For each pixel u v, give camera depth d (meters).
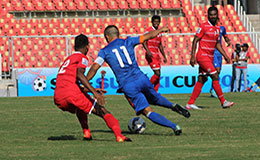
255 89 60.22
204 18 84.25
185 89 59.44
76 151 17.50
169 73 59.19
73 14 85.75
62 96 19.38
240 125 25.69
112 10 85.31
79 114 20.80
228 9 87.31
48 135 23.11
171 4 86.81
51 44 71.94
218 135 21.81
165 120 21.42
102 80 57.94
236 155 15.97
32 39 71.94
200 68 34.84
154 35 21.48
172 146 18.38
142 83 21.44
